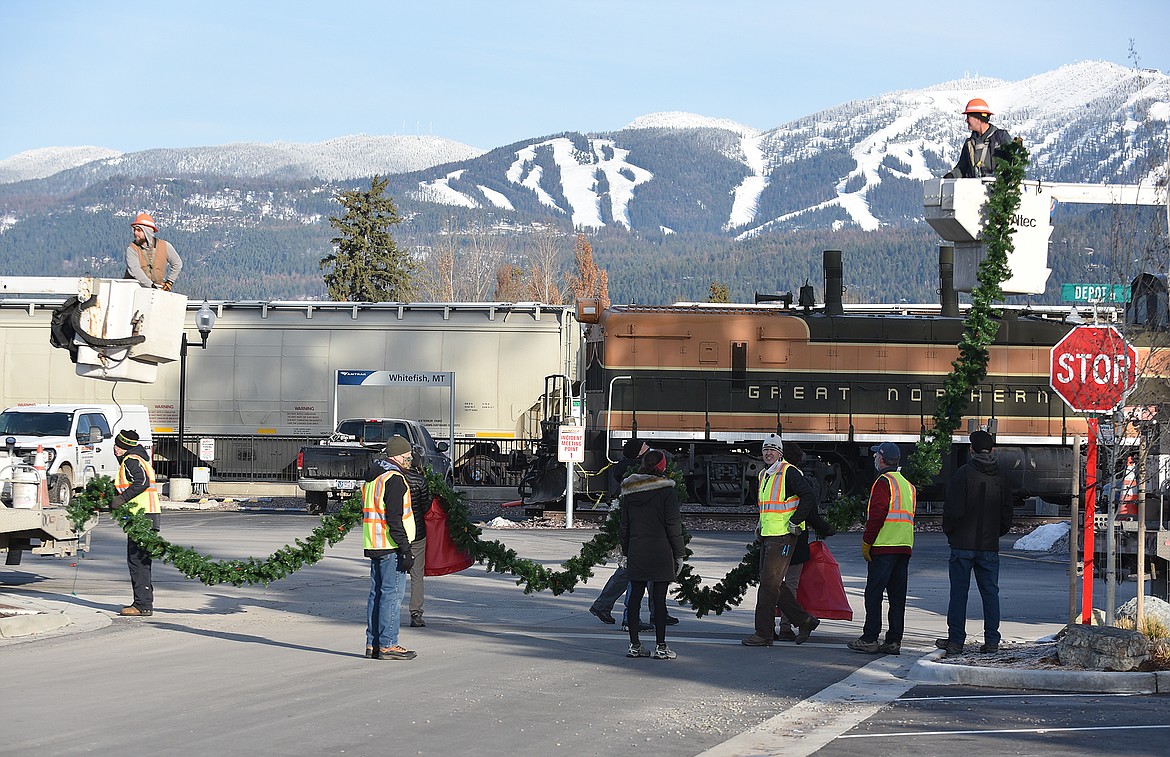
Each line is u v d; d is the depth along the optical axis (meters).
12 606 13.51
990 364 29.27
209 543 22.28
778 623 14.48
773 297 32.50
